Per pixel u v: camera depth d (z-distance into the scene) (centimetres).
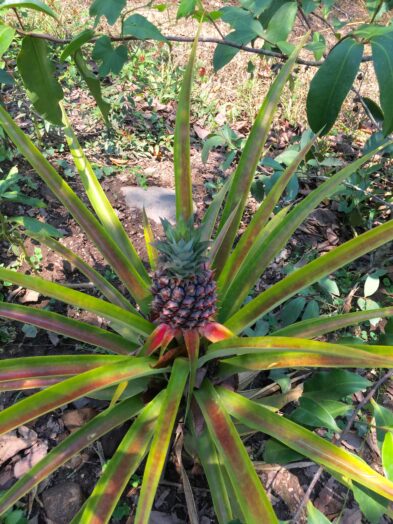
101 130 141
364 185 107
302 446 54
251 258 68
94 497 50
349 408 74
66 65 163
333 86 57
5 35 54
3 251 106
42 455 77
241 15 69
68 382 51
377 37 55
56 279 103
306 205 64
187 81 66
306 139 100
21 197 94
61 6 189
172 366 60
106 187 125
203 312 58
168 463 77
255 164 69
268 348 49
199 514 73
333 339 97
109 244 69
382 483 51
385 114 55
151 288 61
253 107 155
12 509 71
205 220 73
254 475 49
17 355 90
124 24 60
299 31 197
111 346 66
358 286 107
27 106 142
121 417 61
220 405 59
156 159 138
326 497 75
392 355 53
